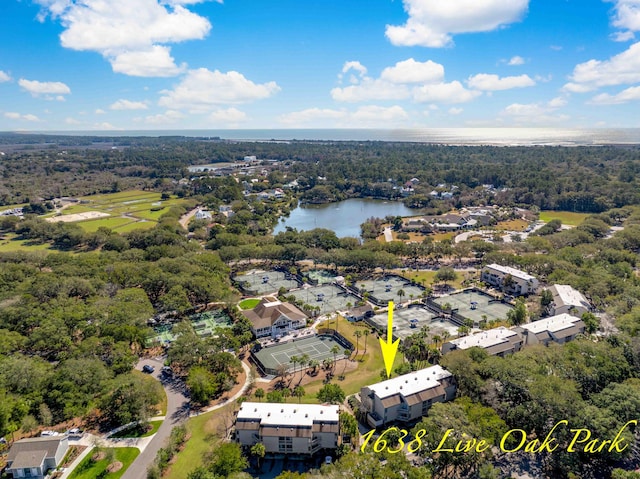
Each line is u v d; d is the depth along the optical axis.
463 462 84.88
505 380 102.69
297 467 92.19
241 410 99.56
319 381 123.38
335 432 94.19
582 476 86.94
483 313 170.75
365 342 146.62
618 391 93.94
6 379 103.12
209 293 170.12
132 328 135.38
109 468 90.44
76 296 168.75
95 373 109.31
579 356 111.75
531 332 138.00
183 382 123.50
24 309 142.25
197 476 80.31
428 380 110.31
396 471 81.31
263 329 151.75
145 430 102.75
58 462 91.25
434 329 155.88
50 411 102.75
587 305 163.38
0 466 89.88
